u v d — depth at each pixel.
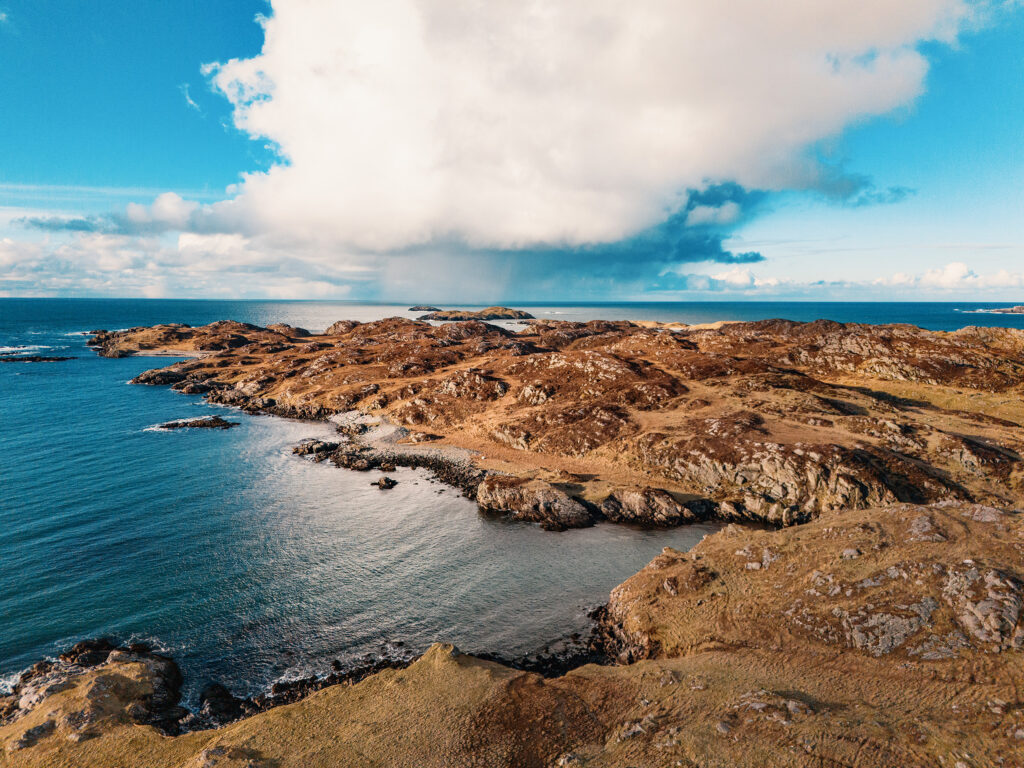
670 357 120.75
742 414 81.06
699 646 35.31
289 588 47.47
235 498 68.19
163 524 59.69
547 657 38.75
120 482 72.00
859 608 34.12
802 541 43.09
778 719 26.11
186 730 31.41
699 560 44.50
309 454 87.69
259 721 29.83
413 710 30.05
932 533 38.94
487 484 67.69
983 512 40.41
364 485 74.44
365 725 28.97
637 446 77.81
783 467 64.81
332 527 60.59
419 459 84.56
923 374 101.06
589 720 28.47
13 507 62.69
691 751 24.83
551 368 117.31
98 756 27.39
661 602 40.62
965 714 25.61
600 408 90.81
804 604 36.03
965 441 67.25
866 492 59.91
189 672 36.75
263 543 56.03
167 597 45.31
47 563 50.16
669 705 28.86
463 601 45.94
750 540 45.72
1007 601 31.11
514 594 47.16
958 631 30.75
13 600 44.00
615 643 39.66
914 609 32.75
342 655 38.88
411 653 39.16
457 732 28.03
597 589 48.03
